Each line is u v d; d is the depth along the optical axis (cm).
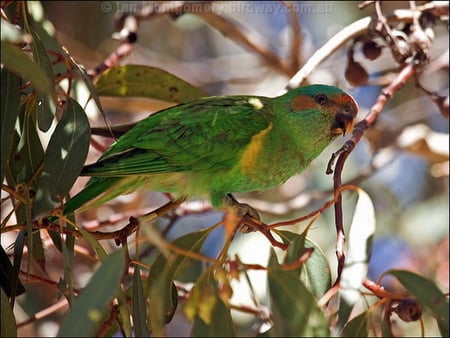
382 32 954
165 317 672
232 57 1458
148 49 1498
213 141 811
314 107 865
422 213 1361
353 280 616
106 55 1426
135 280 657
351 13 1462
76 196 759
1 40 565
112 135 758
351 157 1432
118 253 564
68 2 1428
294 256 644
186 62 1507
